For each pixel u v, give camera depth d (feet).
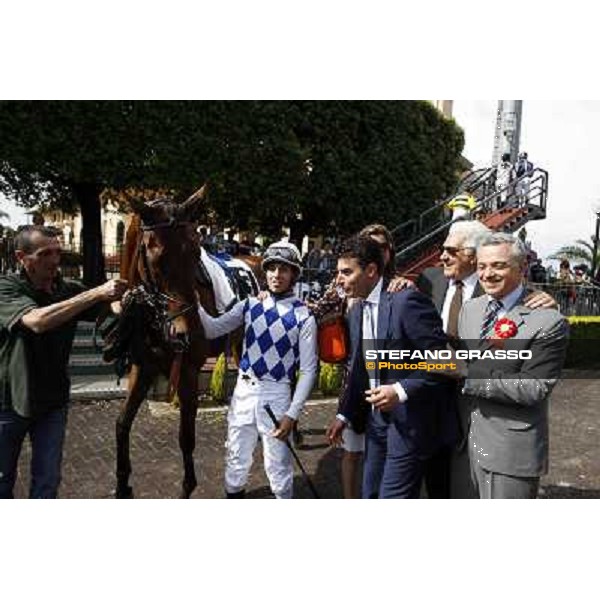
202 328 10.62
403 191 40.83
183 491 11.37
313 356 9.55
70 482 12.44
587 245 46.24
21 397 8.27
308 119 34.24
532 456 7.29
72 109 23.98
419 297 8.04
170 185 27.27
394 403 7.70
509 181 34.32
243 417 9.80
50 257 8.38
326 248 39.24
